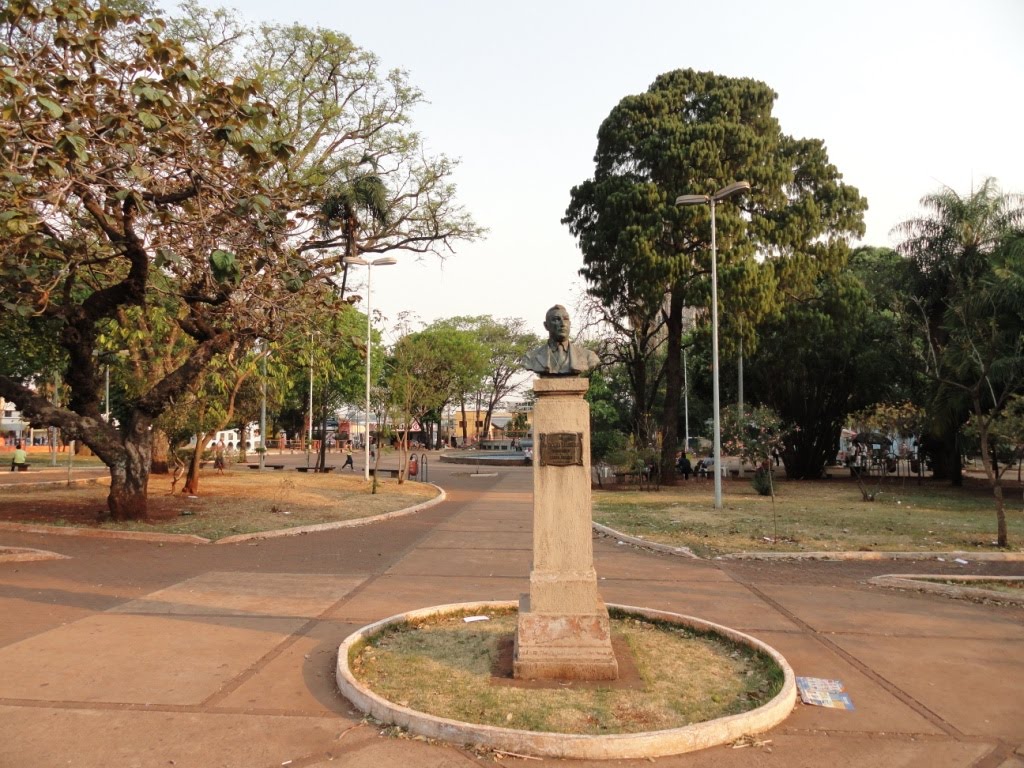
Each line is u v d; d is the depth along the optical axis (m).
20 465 32.25
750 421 21.88
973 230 24.77
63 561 10.69
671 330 27.55
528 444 60.84
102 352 21.88
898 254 28.39
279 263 12.81
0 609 7.81
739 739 4.71
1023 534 14.20
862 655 6.59
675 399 27.70
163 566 10.46
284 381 25.41
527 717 4.82
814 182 26.92
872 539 13.48
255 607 8.08
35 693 5.33
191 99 10.30
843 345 29.31
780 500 21.72
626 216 24.69
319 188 17.78
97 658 6.16
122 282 13.29
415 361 28.47
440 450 66.19
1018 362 19.41
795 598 8.93
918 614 8.19
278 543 12.84
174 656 6.23
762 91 26.55
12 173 7.97
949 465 30.53
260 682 5.63
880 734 4.85
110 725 4.79
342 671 5.56
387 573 10.18
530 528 15.30
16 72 8.48
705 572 10.65
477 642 6.51
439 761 4.34
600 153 27.39
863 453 29.75
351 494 21.97
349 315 33.12
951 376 22.50
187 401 19.09
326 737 4.66
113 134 9.84
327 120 22.84
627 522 15.92
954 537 13.77
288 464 43.53
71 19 9.19
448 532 14.59
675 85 26.67
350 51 22.81
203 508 17.00
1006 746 4.69
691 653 6.32
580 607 5.76
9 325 15.88
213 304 13.74
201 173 10.30
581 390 5.97
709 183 24.08
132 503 14.41
